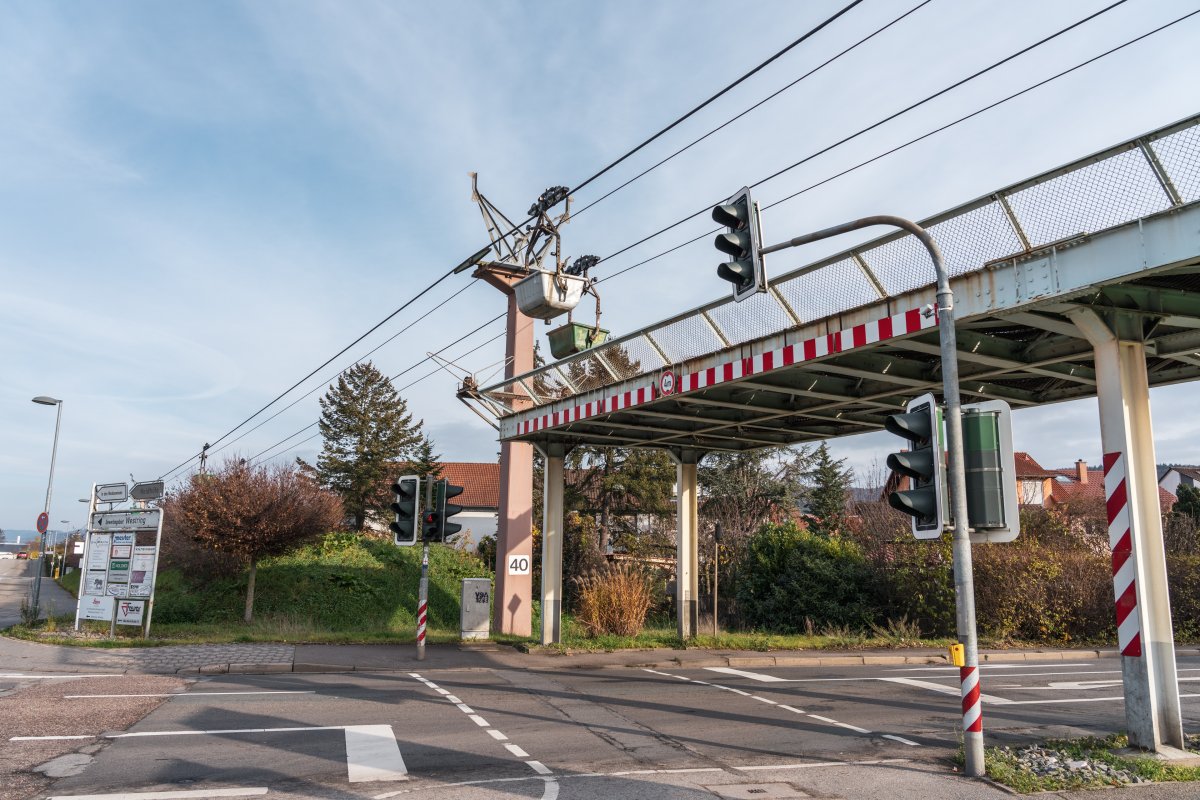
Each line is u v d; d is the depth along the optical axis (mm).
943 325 7539
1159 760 7352
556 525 17000
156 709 9430
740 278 8219
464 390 18438
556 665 14438
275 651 14727
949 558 21031
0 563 96688
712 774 7180
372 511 40562
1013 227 8594
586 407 15156
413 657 14766
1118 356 8250
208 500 20453
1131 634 7887
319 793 6305
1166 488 60000
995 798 6492
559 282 17281
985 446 7359
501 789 6535
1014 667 15930
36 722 8555
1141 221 7430
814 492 37312
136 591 16641
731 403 14125
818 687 12641
